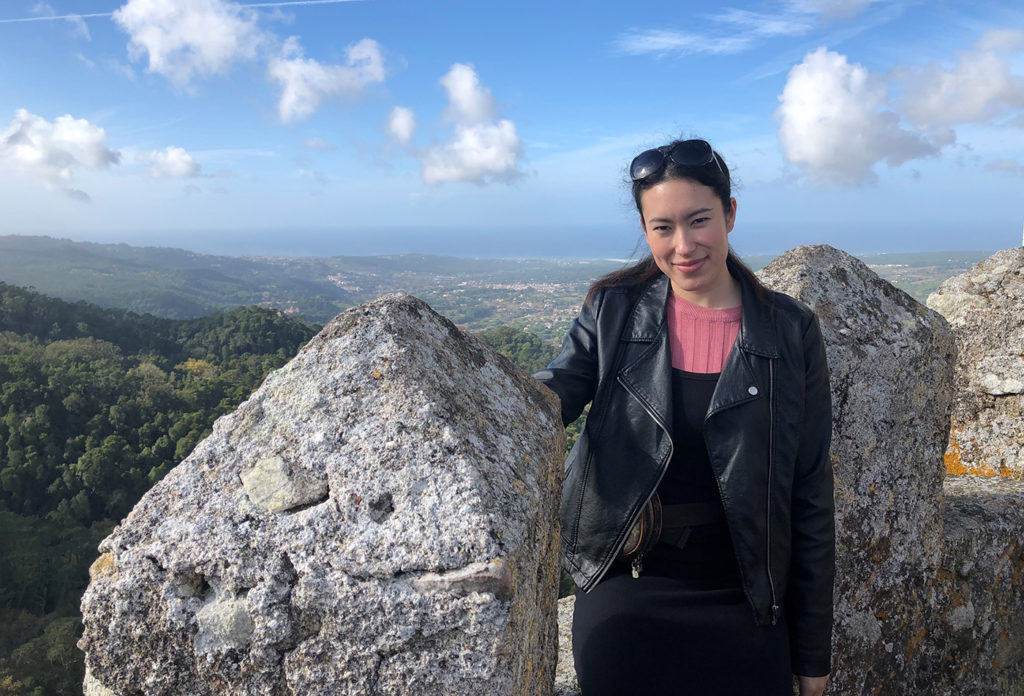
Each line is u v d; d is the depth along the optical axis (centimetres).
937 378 197
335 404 95
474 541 83
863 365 184
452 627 81
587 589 146
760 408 137
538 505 101
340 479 88
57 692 2523
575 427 1866
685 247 132
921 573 201
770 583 140
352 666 82
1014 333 288
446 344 113
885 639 196
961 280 310
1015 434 288
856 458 186
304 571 83
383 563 83
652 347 144
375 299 112
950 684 213
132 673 86
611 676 143
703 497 142
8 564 3253
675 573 144
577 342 152
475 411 104
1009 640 229
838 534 186
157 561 85
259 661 83
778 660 142
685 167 129
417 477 88
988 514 227
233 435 95
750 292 144
